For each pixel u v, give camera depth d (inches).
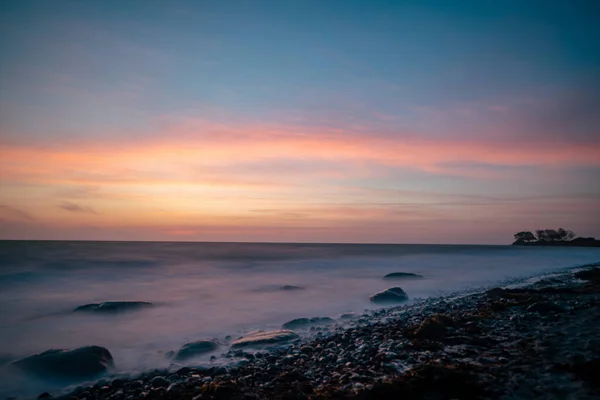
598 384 290.7
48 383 396.2
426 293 1043.3
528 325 521.7
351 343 497.0
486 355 392.5
